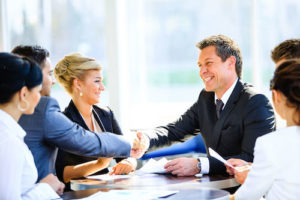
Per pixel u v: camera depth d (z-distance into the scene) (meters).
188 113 2.86
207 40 2.57
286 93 1.53
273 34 4.42
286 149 1.53
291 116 1.56
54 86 5.18
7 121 1.61
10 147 1.55
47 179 1.87
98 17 5.12
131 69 5.09
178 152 3.28
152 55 5.18
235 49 2.53
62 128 2.03
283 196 1.53
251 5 4.44
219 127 2.49
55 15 5.12
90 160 2.74
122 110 4.61
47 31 5.12
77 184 2.16
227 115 2.47
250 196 1.63
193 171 2.24
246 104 2.41
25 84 1.64
